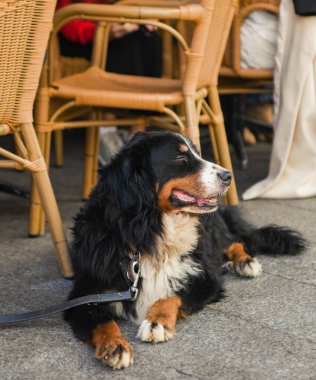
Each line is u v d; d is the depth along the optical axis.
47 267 3.71
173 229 3.13
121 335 2.69
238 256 3.70
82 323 2.78
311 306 3.16
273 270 3.70
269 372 2.51
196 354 2.66
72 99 4.02
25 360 2.63
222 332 2.88
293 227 4.46
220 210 3.77
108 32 4.99
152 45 5.95
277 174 5.07
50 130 4.09
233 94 6.03
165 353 2.68
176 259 3.13
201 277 3.13
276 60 5.00
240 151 6.09
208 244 3.31
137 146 3.14
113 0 5.55
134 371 2.53
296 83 4.82
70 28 5.56
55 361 2.62
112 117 5.89
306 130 4.91
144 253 3.09
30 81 3.30
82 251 3.12
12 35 3.10
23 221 4.58
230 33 5.22
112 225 3.08
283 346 2.74
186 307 3.02
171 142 3.19
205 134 6.96
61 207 4.87
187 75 3.91
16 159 3.39
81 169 6.14
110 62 5.80
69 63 5.79
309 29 4.73
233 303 3.21
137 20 3.81
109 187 3.12
